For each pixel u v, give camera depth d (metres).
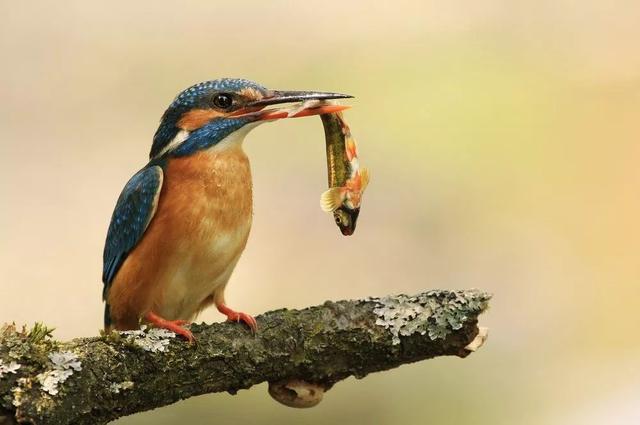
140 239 7.81
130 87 14.04
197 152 7.89
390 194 13.18
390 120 13.56
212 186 7.80
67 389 5.90
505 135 13.55
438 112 13.62
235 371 6.75
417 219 12.98
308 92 8.09
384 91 13.84
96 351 6.21
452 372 10.56
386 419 10.07
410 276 12.91
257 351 6.80
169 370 6.53
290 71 14.23
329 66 14.21
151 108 13.95
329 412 10.02
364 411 10.05
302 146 13.48
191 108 8.02
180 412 9.73
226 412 9.84
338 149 7.90
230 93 8.00
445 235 12.94
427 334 6.84
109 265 8.33
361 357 6.93
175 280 7.83
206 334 6.75
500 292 12.67
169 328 6.85
